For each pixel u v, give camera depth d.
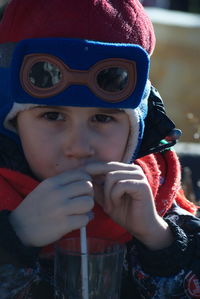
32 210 2.39
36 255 2.40
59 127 2.49
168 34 8.48
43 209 2.37
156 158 3.06
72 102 2.39
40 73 2.40
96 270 2.34
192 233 2.76
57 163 2.49
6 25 2.62
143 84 2.48
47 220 2.37
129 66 2.45
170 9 11.62
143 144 2.90
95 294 2.35
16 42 2.58
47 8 2.52
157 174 2.93
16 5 2.59
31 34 2.53
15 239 2.35
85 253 2.34
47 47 2.39
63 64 2.38
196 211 3.26
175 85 8.57
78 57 2.39
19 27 2.57
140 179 2.51
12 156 2.68
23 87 2.42
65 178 2.40
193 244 2.65
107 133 2.52
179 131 2.95
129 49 2.45
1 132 2.66
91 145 2.48
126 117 2.56
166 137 2.98
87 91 2.39
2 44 2.62
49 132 2.49
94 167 2.47
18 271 2.43
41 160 2.52
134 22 2.58
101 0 2.53
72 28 2.48
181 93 8.59
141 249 2.59
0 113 2.60
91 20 2.49
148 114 2.91
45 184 2.39
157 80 8.52
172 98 8.58
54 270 2.51
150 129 2.90
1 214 2.41
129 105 2.47
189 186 4.32
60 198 2.36
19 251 2.36
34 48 2.39
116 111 2.50
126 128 2.58
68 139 2.47
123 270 2.72
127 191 2.48
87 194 2.40
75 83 2.39
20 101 2.44
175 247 2.58
